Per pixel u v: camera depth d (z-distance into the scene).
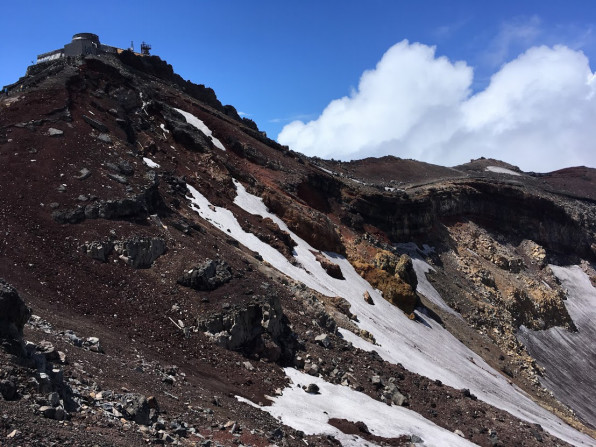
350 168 131.75
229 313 31.19
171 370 23.77
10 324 15.97
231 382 26.66
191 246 37.16
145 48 90.38
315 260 59.34
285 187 70.12
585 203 144.88
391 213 85.69
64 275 28.44
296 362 33.16
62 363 18.27
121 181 39.34
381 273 65.12
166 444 16.03
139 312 28.73
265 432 21.08
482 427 35.53
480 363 60.88
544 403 59.72
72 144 41.16
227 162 64.69
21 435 12.54
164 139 58.91
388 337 49.59
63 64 57.69
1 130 39.69
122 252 32.59
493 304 81.44
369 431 26.92
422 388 38.25
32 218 31.73
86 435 14.05
